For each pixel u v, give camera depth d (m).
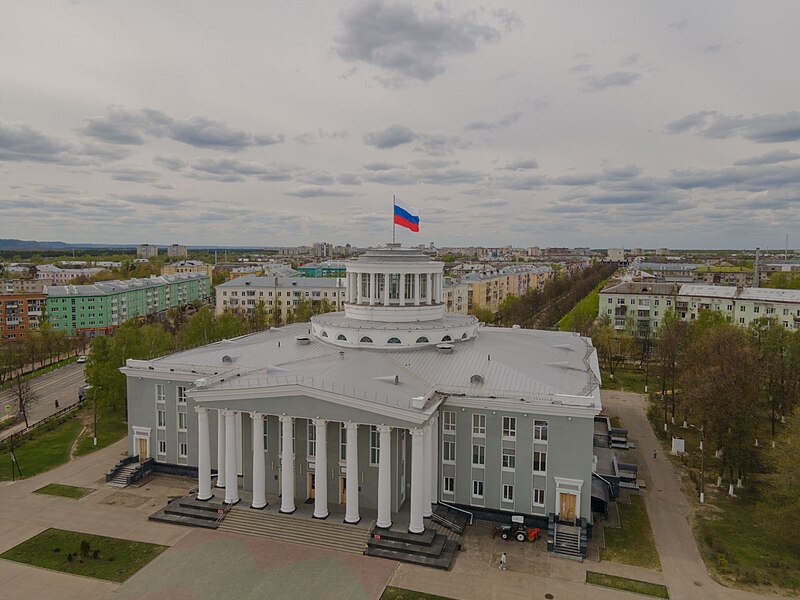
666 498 67.19
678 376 98.88
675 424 96.19
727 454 69.44
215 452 70.50
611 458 72.19
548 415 58.16
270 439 64.06
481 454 61.12
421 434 54.59
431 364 68.31
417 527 55.03
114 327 189.75
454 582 49.38
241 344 82.31
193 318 138.12
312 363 67.62
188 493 66.94
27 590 47.66
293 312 179.00
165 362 74.94
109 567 51.09
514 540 57.00
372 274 78.44
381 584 48.88
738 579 50.00
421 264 78.12
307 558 52.75
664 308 168.88
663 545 56.09
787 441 59.41
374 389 58.53
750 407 70.19
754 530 59.31
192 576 49.81
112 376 89.62
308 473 62.81
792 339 99.38
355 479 56.62
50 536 56.69
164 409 72.88
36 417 98.50
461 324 77.94
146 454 74.25
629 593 48.03
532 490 59.56
